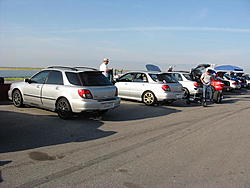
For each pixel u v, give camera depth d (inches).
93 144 199.6
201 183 136.1
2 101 405.4
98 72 300.5
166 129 257.6
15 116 290.4
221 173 150.2
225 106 453.1
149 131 246.7
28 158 165.9
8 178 136.2
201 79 443.8
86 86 274.1
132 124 275.6
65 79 287.6
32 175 140.6
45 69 316.8
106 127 257.1
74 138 214.4
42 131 232.7
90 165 156.9
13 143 195.9
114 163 161.3
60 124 261.9
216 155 182.1
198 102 469.7
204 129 262.4
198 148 197.3
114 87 301.6
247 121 311.4
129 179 138.8
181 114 350.6
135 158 171.3
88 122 276.4
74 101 270.5
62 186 128.6
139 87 428.5
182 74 534.0
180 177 143.2
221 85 498.3
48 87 296.7
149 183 134.7
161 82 411.8
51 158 167.2
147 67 634.2
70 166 154.5
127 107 394.9
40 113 312.3
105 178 139.2
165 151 187.8
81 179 137.1
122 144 201.9
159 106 418.9
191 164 163.3
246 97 644.7
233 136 237.0
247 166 162.2
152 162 164.9
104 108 281.6
